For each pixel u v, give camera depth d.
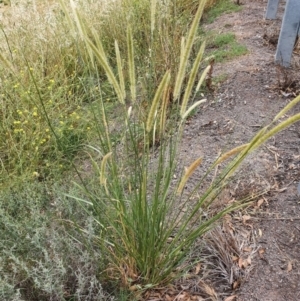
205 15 5.68
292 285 1.88
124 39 4.11
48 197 2.37
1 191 2.34
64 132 3.02
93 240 1.93
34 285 1.74
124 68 3.68
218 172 2.56
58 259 1.71
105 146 1.89
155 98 1.42
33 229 1.90
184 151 2.82
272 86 3.46
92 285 1.70
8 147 2.81
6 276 1.68
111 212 1.91
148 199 2.18
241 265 1.97
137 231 1.74
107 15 4.39
